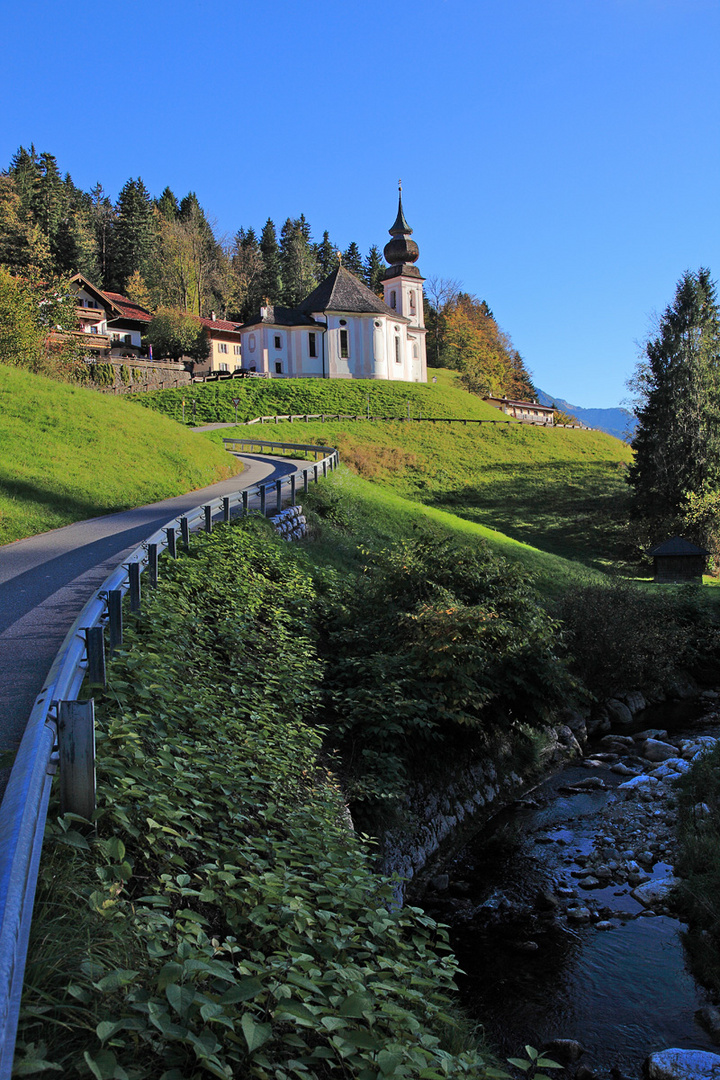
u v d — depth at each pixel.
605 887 10.66
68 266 107.69
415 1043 4.55
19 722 6.81
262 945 5.08
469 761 13.77
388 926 5.96
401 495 56.09
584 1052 7.28
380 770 11.29
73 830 4.79
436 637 13.59
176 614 10.83
